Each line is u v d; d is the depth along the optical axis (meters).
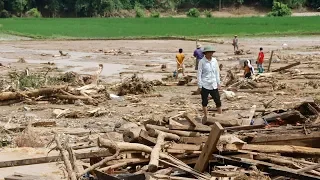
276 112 14.09
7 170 12.04
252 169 9.71
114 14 130.75
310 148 10.59
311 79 29.14
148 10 135.12
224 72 32.91
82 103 22.23
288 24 89.38
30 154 13.34
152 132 11.05
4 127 16.83
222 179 9.18
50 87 22.64
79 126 17.59
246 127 11.78
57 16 131.00
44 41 67.50
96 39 69.69
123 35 75.00
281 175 9.50
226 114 16.31
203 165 9.96
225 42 62.69
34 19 113.81
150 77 32.06
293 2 127.38
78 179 9.37
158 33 77.31
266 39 67.19
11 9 128.25
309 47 53.59
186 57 45.31
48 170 11.96
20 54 49.75
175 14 133.50
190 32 77.94
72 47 58.47
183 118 13.85
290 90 25.20
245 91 25.03
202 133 11.54
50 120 18.22
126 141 11.22
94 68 37.44
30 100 22.39
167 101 22.80
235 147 10.34
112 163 10.41
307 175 9.22
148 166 9.91
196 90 25.06
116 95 24.09
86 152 11.40
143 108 20.84
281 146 10.60
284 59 40.81
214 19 107.12
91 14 130.75
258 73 29.31
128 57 46.47
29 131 15.05
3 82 24.80
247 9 129.62
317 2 127.00
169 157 10.27
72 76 26.72
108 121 18.50
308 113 13.55
